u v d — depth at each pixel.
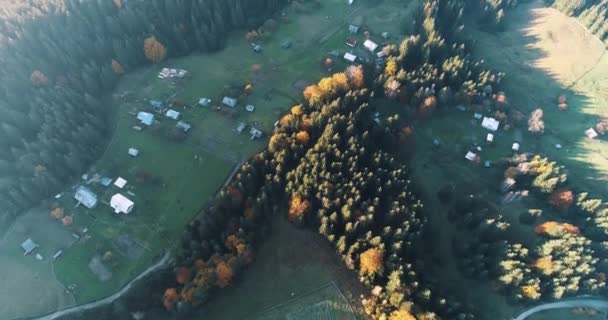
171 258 100.19
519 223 112.56
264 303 91.31
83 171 114.19
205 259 94.38
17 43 123.50
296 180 99.31
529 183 118.88
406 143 125.06
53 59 127.38
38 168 106.12
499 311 97.38
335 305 90.06
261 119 124.69
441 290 93.69
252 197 102.25
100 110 124.25
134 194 110.62
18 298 96.62
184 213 107.38
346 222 94.06
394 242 91.69
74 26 132.12
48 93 118.81
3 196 106.50
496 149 131.12
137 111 126.62
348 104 119.38
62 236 104.88
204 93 131.12
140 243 103.00
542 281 97.19
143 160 116.62
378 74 134.00
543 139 136.50
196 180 112.75
